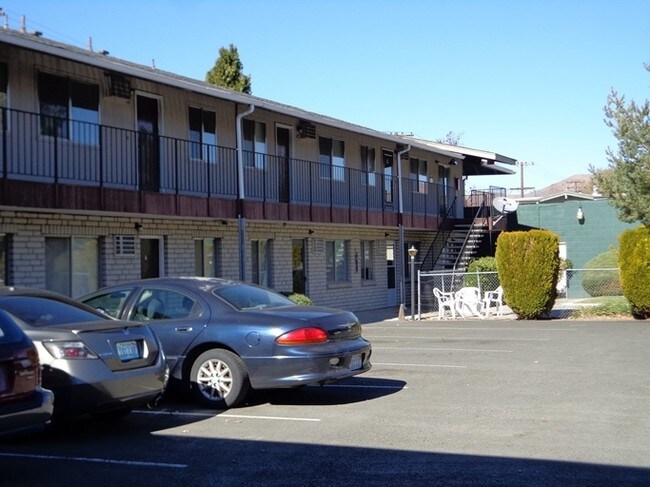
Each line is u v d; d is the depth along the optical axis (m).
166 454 7.38
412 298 23.41
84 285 16.39
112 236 16.89
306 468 6.81
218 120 20.08
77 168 16.03
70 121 14.77
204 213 17.56
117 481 6.50
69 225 15.84
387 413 9.12
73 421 8.90
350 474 6.59
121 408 8.07
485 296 24.20
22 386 6.21
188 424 8.69
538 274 22.11
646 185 21.50
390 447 7.47
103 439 8.03
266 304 10.04
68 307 8.30
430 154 32.16
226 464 7.00
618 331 18.55
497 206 32.06
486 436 7.87
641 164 21.78
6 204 13.20
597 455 7.09
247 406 9.68
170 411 9.38
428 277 29.34
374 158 28.17
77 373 7.46
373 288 28.08
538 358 13.83
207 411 9.36
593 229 33.91
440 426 8.35
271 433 8.18
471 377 11.73
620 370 12.30
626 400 9.74
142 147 17.62
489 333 18.72
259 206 19.44
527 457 7.04
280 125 22.64
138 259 17.53
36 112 15.09
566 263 31.91
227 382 9.34
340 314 9.77
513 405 9.47
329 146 25.33
